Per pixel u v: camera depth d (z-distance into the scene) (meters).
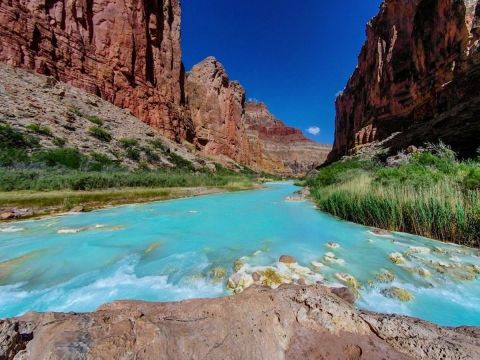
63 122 28.92
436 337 2.16
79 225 10.20
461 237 7.41
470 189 8.19
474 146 16.58
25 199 12.80
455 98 27.39
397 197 9.32
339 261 6.25
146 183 22.94
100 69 40.06
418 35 37.62
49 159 22.31
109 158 28.16
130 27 43.91
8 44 30.33
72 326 2.22
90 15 39.94
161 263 6.39
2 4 30.39
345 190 12.15
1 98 25.69
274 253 6.91
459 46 29.14
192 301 2.75
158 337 2.07
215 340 2.14
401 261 6.16
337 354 2.00
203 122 71.06
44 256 6.87
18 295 4.92
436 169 11.53
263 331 2.24
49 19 34.88
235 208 14.86
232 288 5.07
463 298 4.63
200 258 6.70
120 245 7.80
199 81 76.88
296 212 13.51
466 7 28.53
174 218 11.85
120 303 2.85
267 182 60.50
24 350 2.10
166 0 53.97
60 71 35.25
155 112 47.78
